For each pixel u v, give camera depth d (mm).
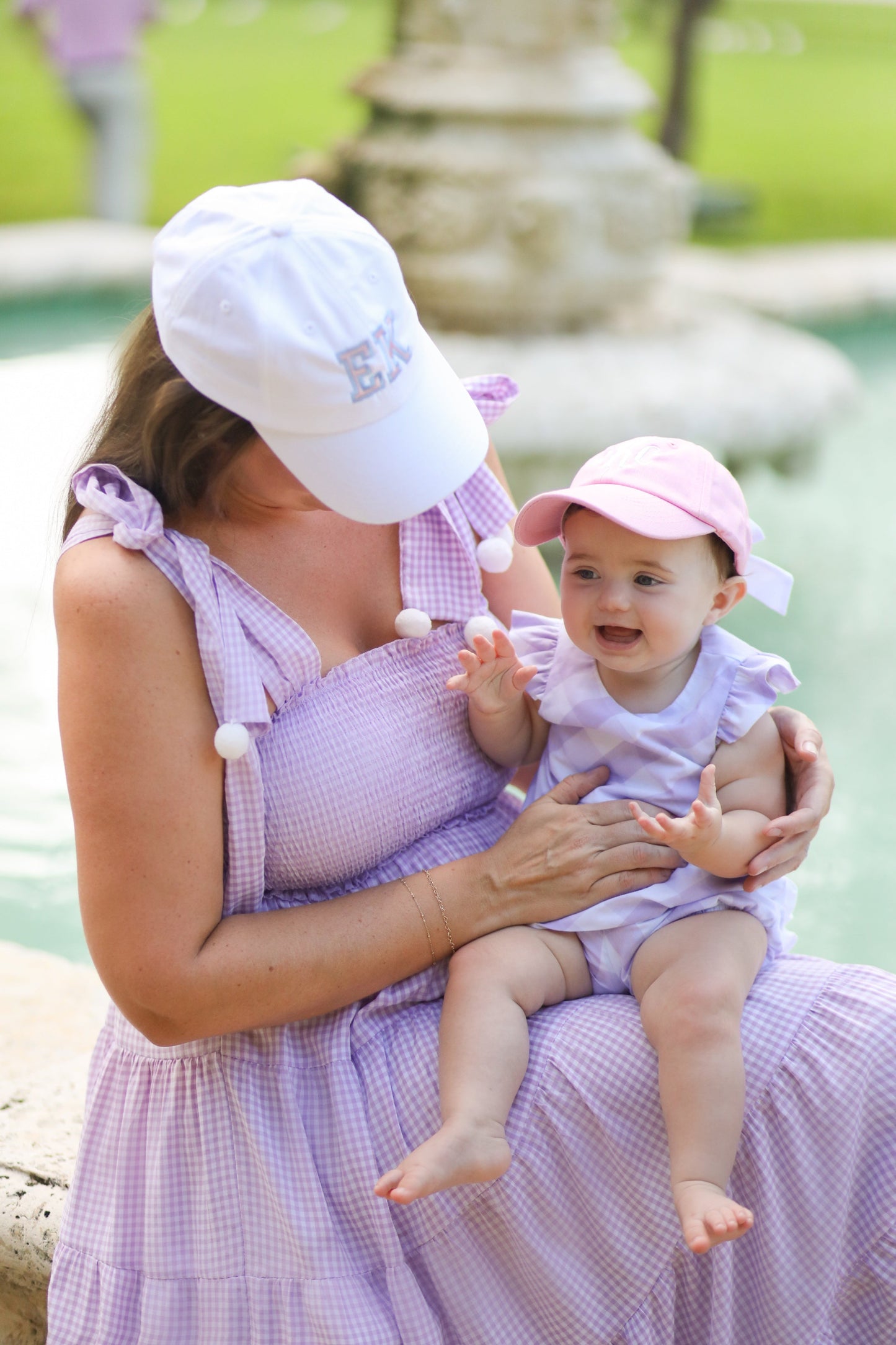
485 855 1998
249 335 1713
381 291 1789
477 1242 1888
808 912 3799
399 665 2053
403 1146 1885
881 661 5164
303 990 1866
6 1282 2213
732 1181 1853
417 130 5723
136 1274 1946
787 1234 1849
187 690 1802
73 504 1936
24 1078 2588
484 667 2004
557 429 5250
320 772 1916
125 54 10539
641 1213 1858
